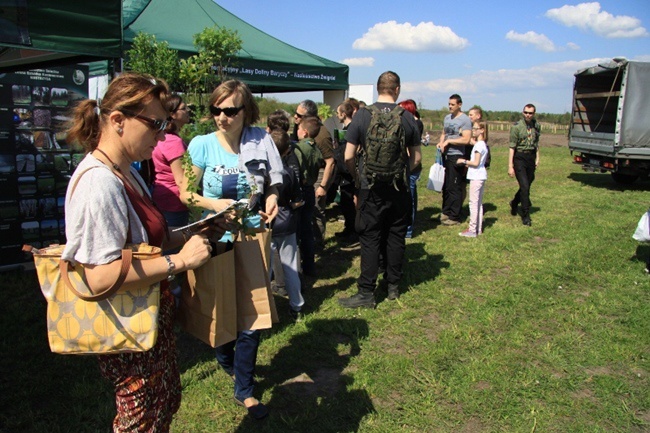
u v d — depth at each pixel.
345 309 4.54
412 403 3.13
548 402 3.14
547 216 8.55
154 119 1.72
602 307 4.57
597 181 13.33
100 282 1.59
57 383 3.27
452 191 7.78
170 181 3.85
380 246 4.96
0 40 2.91
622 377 3.44
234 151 2.90
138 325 1.69
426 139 25.41
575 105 14.00
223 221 2.29
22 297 4.69
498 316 4.40
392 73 4.48
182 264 1.74
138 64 6.31
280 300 4.76
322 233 6.36
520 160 7.79
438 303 4.68
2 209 5.28
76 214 1.58
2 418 2.87
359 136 4.39
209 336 2.20
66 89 5.49
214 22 9.16
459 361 3.64
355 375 3.42
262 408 2.95
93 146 1.78
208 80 6.84
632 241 6.80
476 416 3.02
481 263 5.85
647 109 11.41
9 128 5.22
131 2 8.38
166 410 1.90
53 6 3.14
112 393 3.16
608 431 2.88
